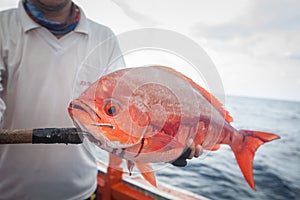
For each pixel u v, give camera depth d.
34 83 0.90
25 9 0.88
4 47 0.87
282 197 2.17
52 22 0.87
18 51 0.88
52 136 0.55
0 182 0.98
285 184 2.33
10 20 0.89
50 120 0.91
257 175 2.54
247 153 0.76
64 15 0.90
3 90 0.92
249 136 0.75
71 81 0.90
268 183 2.38
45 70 0.90
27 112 0.91
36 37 0.89
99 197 1.55
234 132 0.73
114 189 1.49
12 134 0.55
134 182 1.54
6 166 0.96
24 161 0.95
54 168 0.97
